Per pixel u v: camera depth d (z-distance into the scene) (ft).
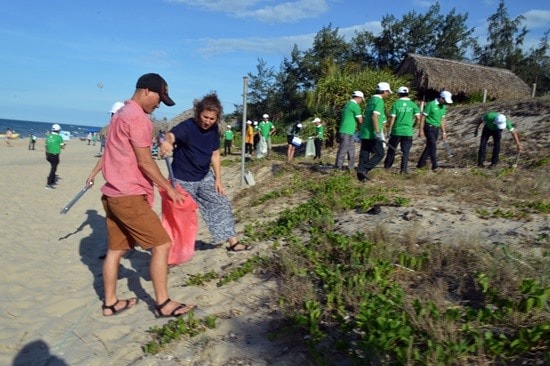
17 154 104.12
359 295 12.12
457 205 20.92
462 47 173.99
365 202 21.04
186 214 16.15
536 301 10.18
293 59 161.17
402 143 30.76
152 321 13.55
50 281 17.58
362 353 10.06
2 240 22.61
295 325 11.43
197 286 15.62
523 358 8.98
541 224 17.31
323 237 16.75
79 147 140.15
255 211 25.59
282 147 83.66
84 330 13.44
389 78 58.90
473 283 12.15
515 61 167.84
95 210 32.68
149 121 13.08
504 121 33.71
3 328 13.57
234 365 10.71
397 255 14.12
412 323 10.23
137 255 20.49
